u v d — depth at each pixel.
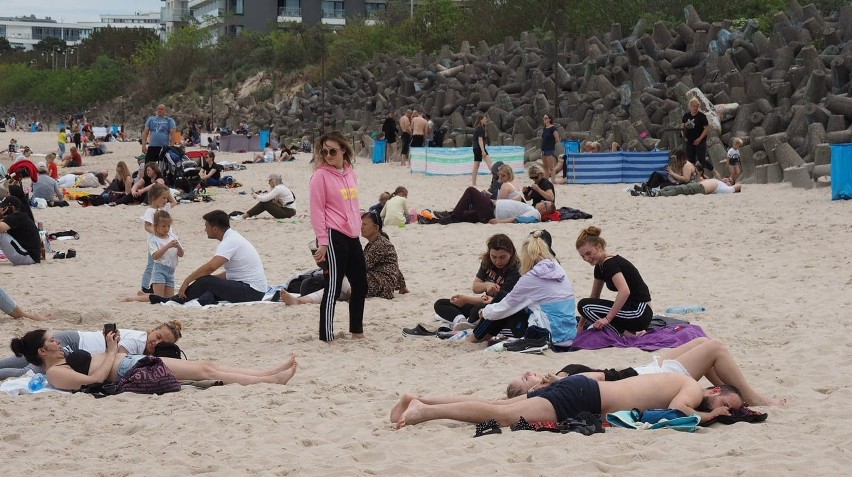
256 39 84.94
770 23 37.53
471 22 60.56
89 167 41.84
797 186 22.23
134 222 21.56
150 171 25.06
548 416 6.57
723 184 22.33
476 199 19.22
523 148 31.03
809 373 8.06
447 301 10.72
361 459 6.07
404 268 14.69
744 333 9.65
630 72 35.03
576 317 9.55
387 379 8.42
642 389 6.70
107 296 12.99
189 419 7.02
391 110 47.22
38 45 161.75
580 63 38.66
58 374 7.99
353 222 10.04
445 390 7.92
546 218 19.19
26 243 15.89
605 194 23.42
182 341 10.07
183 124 75.94
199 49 88.94
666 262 14.17
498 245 10.05
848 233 15.70
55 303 12.33
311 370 8.81
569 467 5.64
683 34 35.16
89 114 97.56
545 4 49.97
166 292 12.73
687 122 24.94
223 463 6.01
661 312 10.84
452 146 38.00
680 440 6.21
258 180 32.00
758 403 7.15
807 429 6.49
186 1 133.38
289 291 12.84
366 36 71.44
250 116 67.12
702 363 7.16
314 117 55.81
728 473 5.49
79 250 17.64
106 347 8.33
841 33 31.67
